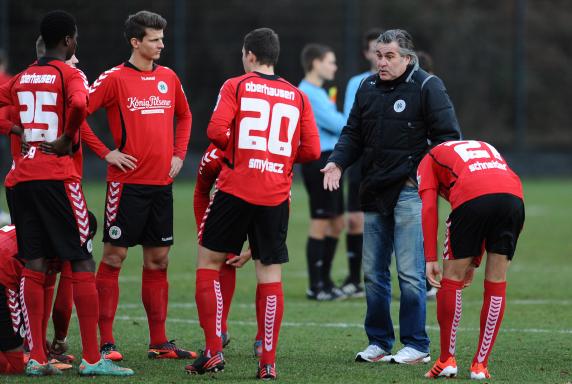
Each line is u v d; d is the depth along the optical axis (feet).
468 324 98.32
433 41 387.55
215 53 342.23
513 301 113.60
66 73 70.59
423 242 75.00
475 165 69.00
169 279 133.69
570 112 415.44
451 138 75.87
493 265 69.00
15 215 70.44
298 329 94.89
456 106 390.63
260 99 70.54
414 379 69.46
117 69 78.79
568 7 422.00
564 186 327.88
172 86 80.28
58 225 69.62
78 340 87.51
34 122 70.23
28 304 69.46
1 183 293.23
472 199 67.92
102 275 78.79
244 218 70.33
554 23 417.69
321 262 117.08
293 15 343.67
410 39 77.30
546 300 114.42
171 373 71.77
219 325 70.85
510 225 68.23
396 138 76.89
